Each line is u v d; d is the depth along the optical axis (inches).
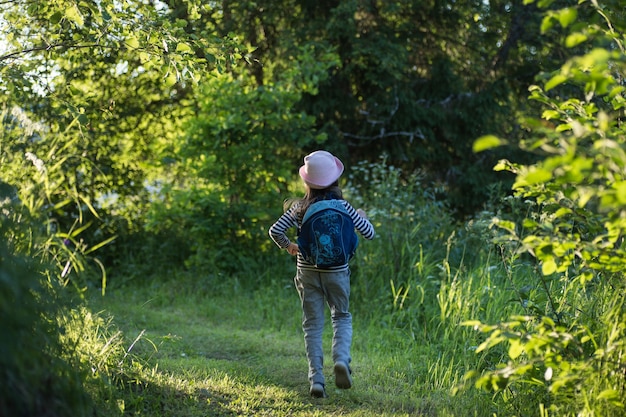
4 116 166.2
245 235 390.6
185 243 413.7
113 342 180.4
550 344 117.6
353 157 506.3
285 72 406.9
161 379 174.2
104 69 393.7
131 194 438.3
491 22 505.4
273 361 220.5
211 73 207.0
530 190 132.6
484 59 524.1
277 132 397.4
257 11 479.2
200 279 364.8
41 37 195.8
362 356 231.1
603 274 139.2
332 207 177.8
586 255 116.0
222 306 328.8
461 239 328.5
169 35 192.1
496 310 217.0
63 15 184.9
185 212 385.1
